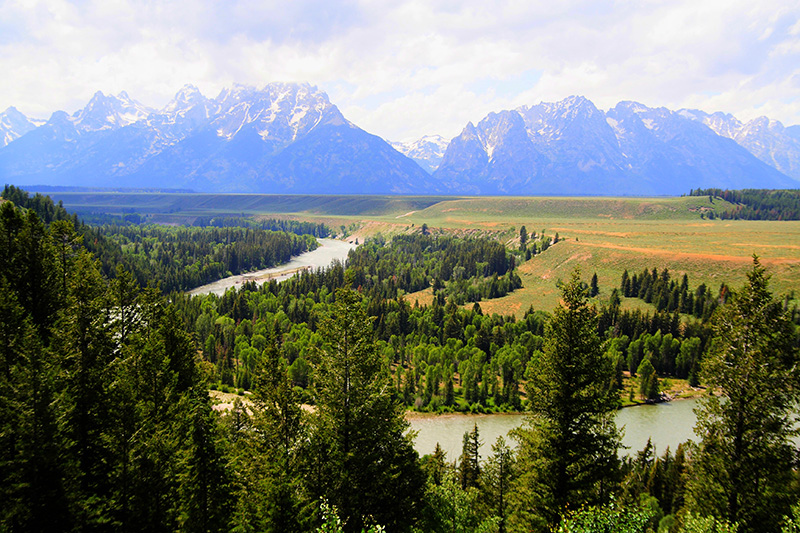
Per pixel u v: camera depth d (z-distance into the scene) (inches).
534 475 1444.4
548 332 1540.4
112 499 1446.9
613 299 7037.4
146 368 1752.0
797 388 1390.3
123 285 2412.6
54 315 2250.2
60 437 1469.0
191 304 6382.9
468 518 1959.9
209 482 1421.0
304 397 1772.9
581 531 1106.1
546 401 1475.1
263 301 6875.0
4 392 1448.1
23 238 2278.5
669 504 2662.4
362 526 1387.8
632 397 4854.8
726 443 1440.7
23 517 1322.6
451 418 4466.0
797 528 1210.0
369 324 1648.6
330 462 1471.5
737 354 1466.5
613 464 1403.8
